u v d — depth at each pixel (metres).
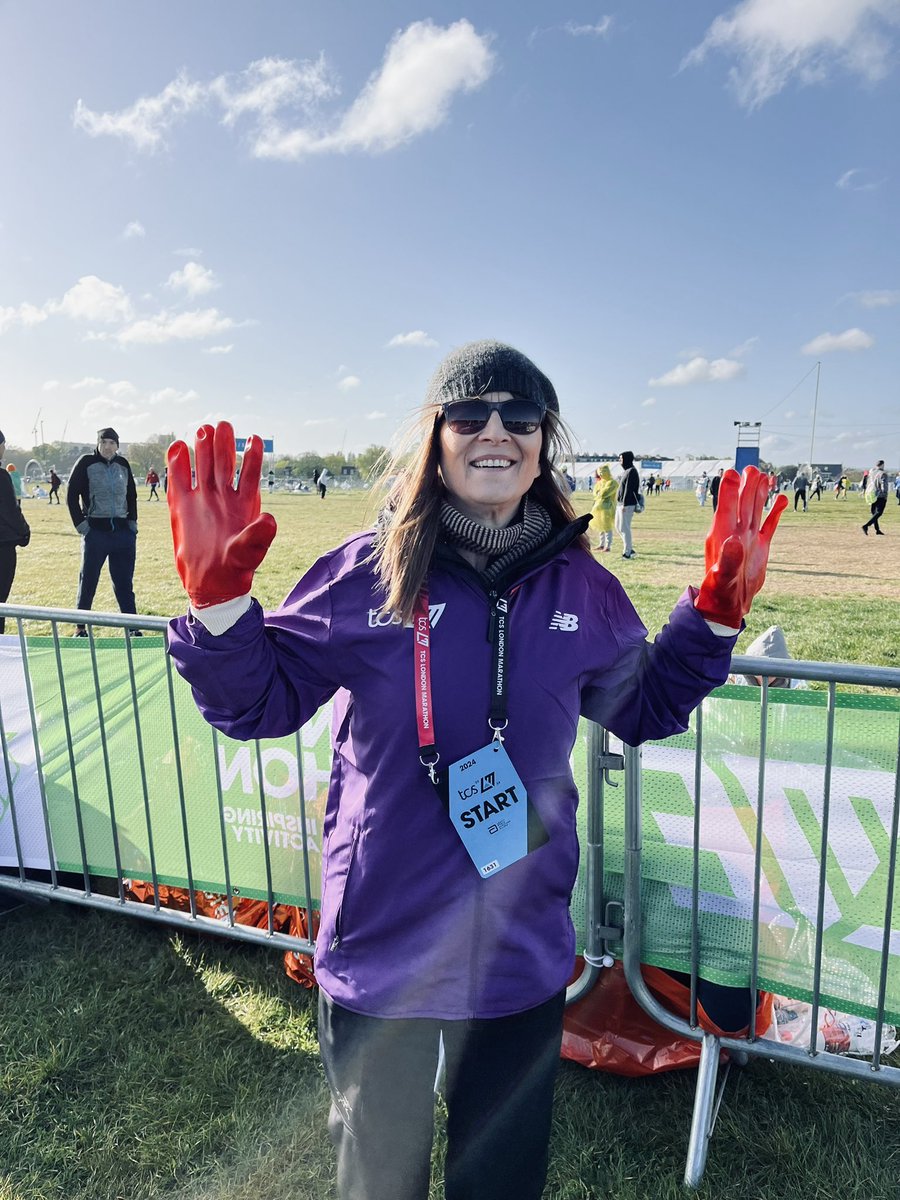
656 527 21.73
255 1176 2.04
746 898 2.16
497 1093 1.41
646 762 2.22
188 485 1.21
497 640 1.34
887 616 8.28
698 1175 2.00
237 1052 2.43
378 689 1.34
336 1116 1.45
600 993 2.37
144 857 2.90
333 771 1.48
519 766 1.35
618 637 1.45
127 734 2.85
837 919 2.09
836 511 32.56
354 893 1.38
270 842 2.70
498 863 1.33
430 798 1.33
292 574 11.62
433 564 1.36
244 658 1.26
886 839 2.02
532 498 1.54
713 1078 2.13
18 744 3.00
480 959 1.36
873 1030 2.33
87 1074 2.36
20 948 2.94
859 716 2.01
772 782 2.12
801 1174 2.01
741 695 2.12
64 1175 2.05
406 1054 1.38
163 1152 2.10
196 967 2.81
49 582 10.94
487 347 1.38
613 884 2.31
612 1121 2.19
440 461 1.43
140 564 12.98
